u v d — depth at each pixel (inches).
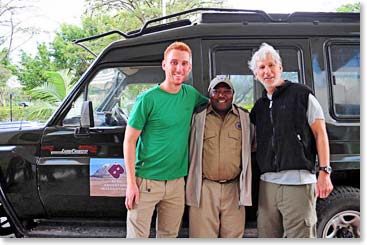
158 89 100.4
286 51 120.3
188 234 121.0
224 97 102.1
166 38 120.4
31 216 126.8
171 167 102.0
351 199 118.3
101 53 122.4
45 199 123.2
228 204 104.1
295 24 121.6
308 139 96.7
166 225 105.9
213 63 118.6
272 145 98.1
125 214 123.3
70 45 582.9
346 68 121.0
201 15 124.3
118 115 122.4
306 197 96.0
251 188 107.7
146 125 100.8
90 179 119.7
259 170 106.8
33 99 398.0
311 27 121.0
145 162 101.5
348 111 120.0
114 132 119.6
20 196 124.0
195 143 103.8
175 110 100.3
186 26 121.5
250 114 106.0
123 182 118.8
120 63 122.0
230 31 119.0
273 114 98.3
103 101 123.3
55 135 121.7
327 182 96.1
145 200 101.3
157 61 121.1
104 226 126.8
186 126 103.1
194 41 118.8
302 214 95.9
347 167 117.2
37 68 608.1
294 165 95.1
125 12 612.7
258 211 105.9
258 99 109.0
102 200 121.1
